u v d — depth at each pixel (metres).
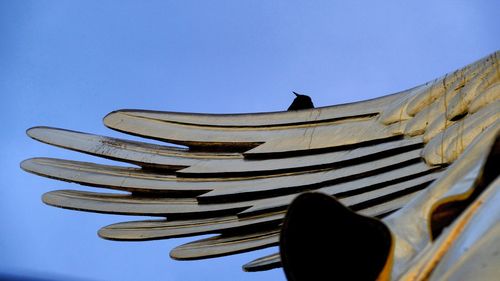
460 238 5.55
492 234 5.15
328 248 6.02
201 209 13.48
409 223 7.08
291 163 13.47
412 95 13.38
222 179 13.66
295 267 6.02
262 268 11.85
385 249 5.82
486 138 7.32
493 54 12.33
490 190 5.96
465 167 7.15
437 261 5.61
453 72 12.93
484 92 11.63
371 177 12.58
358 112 13.83
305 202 5.92
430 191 7.26
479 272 4.81
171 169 13.89
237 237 13.16
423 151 12.20
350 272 6.00
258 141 13.86
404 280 5.73
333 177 12.91
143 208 13.77
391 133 13.02
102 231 13.84
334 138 13.52
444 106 12.47
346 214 5.91
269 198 13.23
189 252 13.23
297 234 6.02
